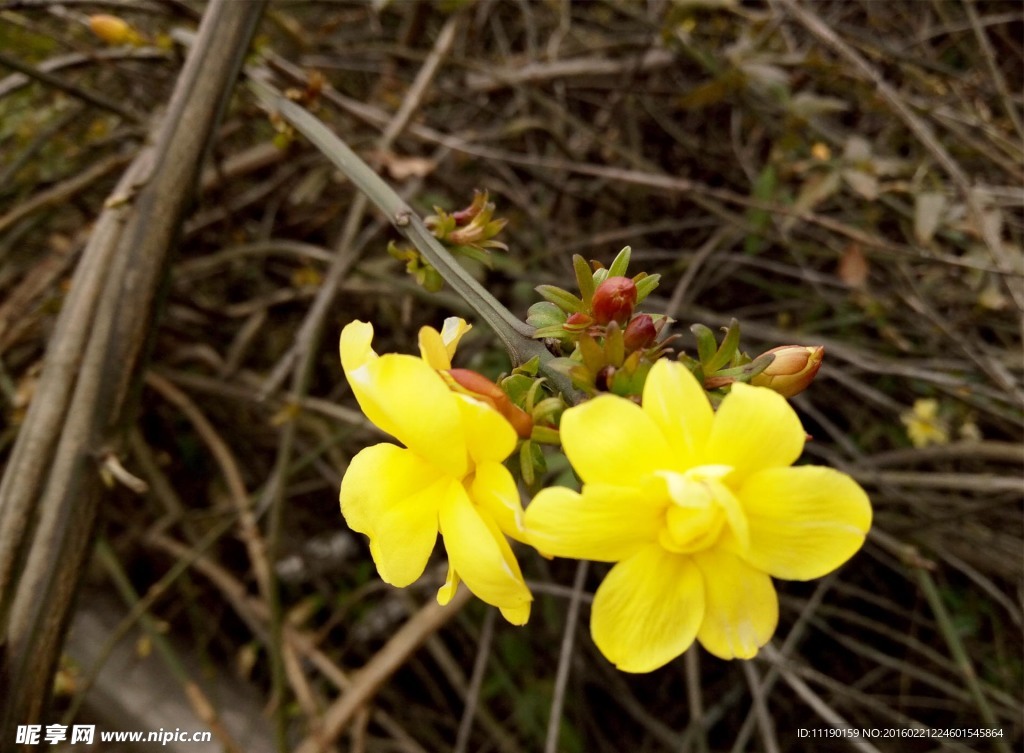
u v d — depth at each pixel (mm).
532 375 111
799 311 356
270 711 268
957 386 240
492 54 431
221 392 321
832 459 266
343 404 351
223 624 356
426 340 106
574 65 325
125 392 163
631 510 94
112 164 264
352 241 253
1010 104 266
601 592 97
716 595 98
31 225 305
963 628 324
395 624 351
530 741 333
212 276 363
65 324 171
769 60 273
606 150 341
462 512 100
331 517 375
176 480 377
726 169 347
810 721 333
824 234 329
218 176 267
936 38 397
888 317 316
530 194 360
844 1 369
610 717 341
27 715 146
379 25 361
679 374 96
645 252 316
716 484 89
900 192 301
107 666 305
